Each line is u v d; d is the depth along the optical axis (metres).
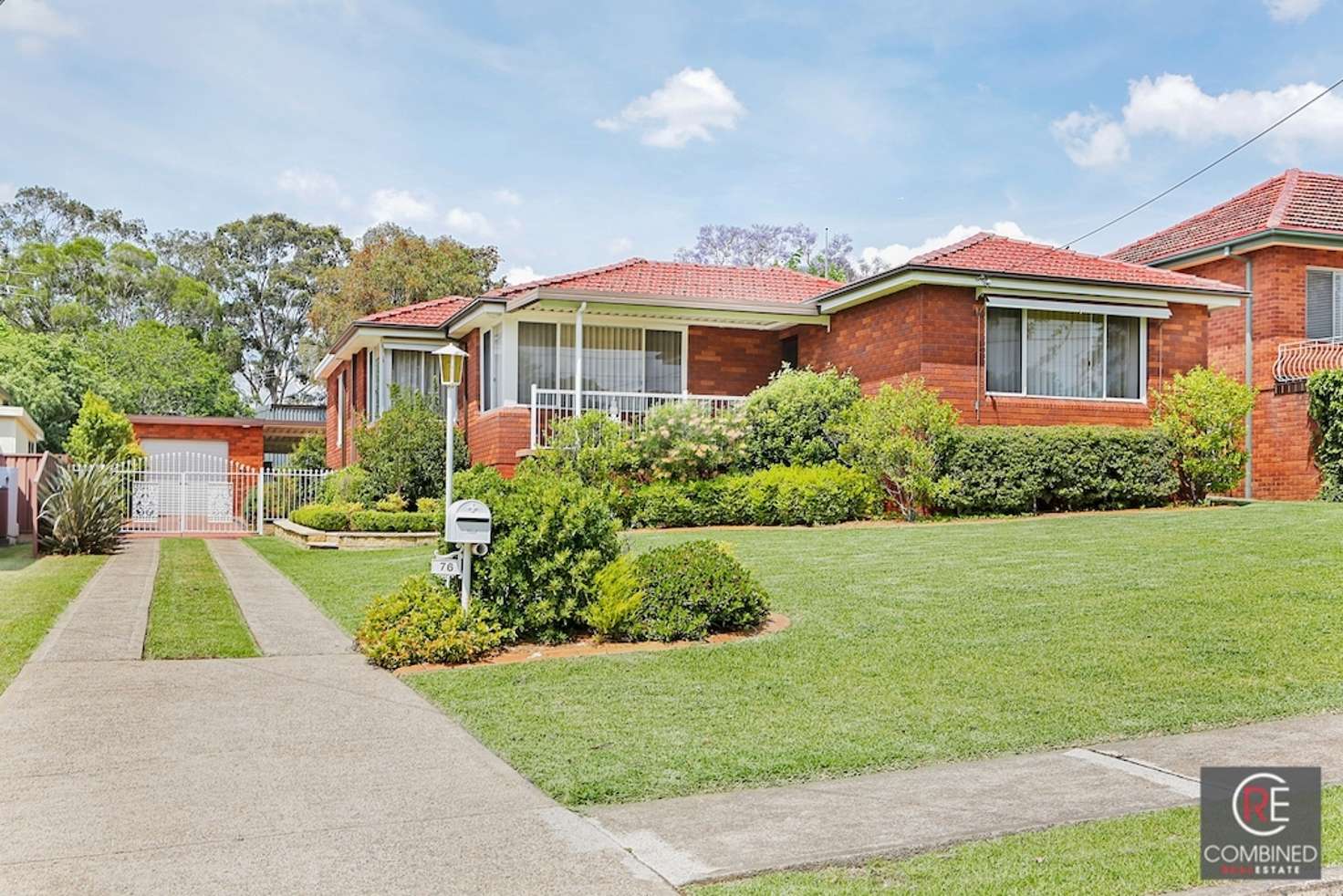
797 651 8.45
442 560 8.87
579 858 4.54
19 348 36.44
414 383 23.45
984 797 5.32
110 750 6.01
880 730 6.46
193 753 6.00
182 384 48.00
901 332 18.67
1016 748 6.14
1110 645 8.20
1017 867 4.39
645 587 9.29
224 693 7.41
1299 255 21.92
